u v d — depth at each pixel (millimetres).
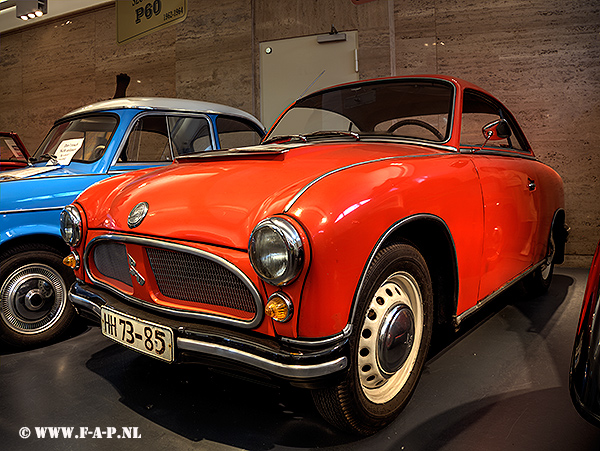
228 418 1654
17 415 1695
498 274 2070
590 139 4219
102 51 6645
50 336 2430
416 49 4695
